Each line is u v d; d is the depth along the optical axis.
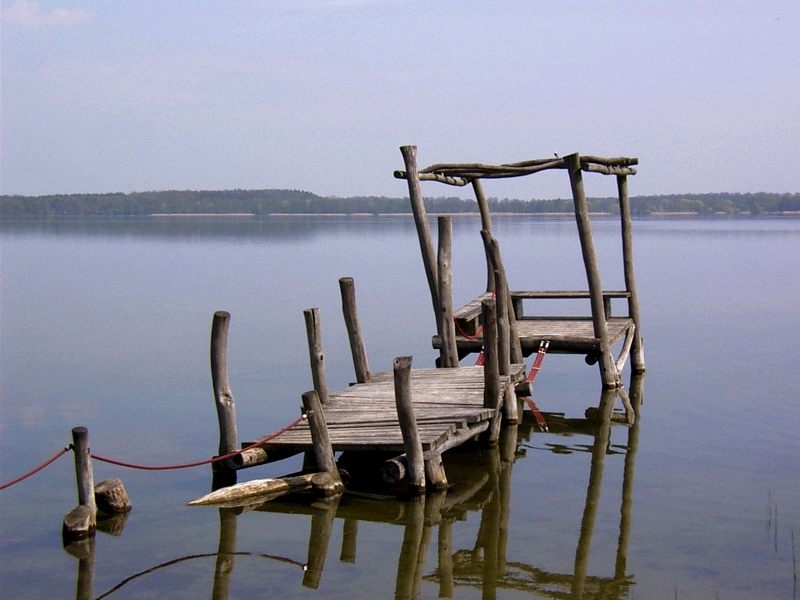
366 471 11.69
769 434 13.59
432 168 15.84
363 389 13.40
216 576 8.57
